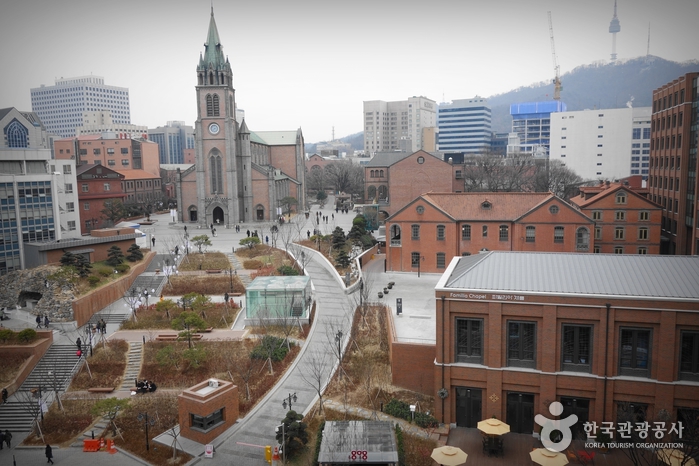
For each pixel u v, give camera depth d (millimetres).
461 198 79000
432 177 108188
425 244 78000
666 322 37000
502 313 40250
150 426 46969
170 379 53500
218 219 123562
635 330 38094
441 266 77812
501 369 40562
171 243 98750
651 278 39438
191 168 125812
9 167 84875
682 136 88562
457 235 76562
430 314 59188
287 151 149875
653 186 107000
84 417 49219
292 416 41625
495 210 76312
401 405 44750
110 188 125125
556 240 73188
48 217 84688
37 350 57719
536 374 39969
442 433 41094
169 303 64250
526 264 43125
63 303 64875
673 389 37125
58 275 68625
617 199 85812
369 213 115562
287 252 88438
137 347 59219
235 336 60406
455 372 41781
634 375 38406
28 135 116188
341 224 118188
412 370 47281
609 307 37938
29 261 79812
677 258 41500
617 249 86562
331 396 47906
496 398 40812
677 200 91125
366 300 61250
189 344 56875
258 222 123625
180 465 41062
